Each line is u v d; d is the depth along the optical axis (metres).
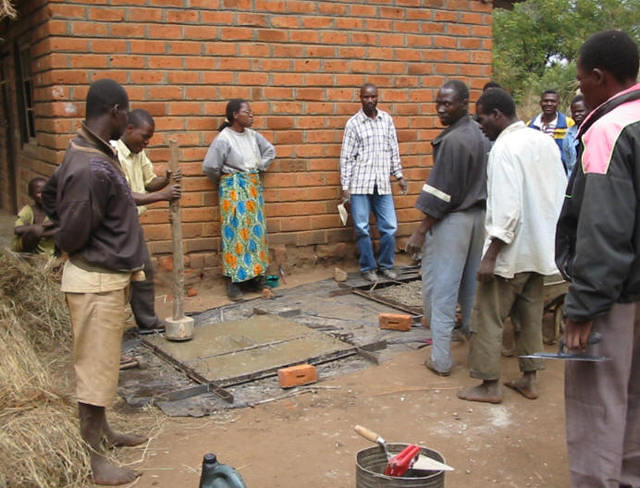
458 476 3.62
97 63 6.51
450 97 4.73
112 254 3.46
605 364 2.94
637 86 2.86
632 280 2.85
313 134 7.48
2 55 9.70
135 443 3.96
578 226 2.83
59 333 5.50
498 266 4.29
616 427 2.97
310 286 7.29
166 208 6.94
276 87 7.24
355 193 7.30
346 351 5.34
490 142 5.39
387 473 3.00
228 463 3.74
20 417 3.63
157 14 6.66
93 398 3.46
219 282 7.21
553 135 8.13
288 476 3.61
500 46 24.02
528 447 3.94
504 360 5.32
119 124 3.53
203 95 6.93
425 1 7.79
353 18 7.48
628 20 24.89
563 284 5.31
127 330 6.01
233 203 6.81
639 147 2.71
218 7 6.88
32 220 6.00
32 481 3.32
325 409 4.43
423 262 5.18
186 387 4.75
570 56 24.61
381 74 7.70
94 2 6.43
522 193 4.26
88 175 3.33
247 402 4.52
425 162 8.09
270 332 5.78
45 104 6.70
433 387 4.78
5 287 5.46
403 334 5.84
